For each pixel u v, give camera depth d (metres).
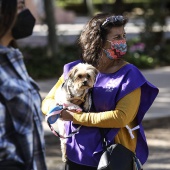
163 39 28.12
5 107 4.40
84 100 6.17
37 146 4.58
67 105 6.12
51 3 25.25
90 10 55.62
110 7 38.53
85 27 6.42
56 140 13.49
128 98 6.04
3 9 4.45
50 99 6.56
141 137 6.37
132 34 36.84
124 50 6.23
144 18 28.19
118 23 6.20
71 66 6.57
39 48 27.48
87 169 6.24
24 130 4.43
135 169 6.06
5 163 4.41
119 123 5.98
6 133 4.40
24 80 4.52
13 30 4.62
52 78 22.48
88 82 6.03
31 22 4.69
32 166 4.52
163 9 29.02
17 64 4.52
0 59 4.45
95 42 6.28
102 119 6.00
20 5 4.68
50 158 12.27
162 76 22.56
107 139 6.13
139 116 6.29
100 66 6.30
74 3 70.50
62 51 26.19
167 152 12.84
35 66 23.23
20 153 4.46
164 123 15.51
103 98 6.13
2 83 4.40
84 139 6.19
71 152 6.30
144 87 6.22
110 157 5.91
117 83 6.10
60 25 48.59
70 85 6.13
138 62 24.97
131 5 44.84
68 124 6.33
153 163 11.98
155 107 16.67
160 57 26.72
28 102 4.46
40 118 4.63
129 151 6.02
